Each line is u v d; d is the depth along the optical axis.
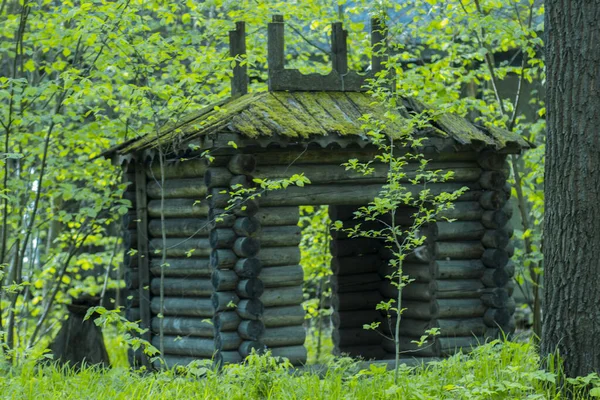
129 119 21.50
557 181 12.05
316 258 23.91
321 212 23.50
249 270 14.91
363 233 14.08
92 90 16.41
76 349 15.81
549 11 12.12
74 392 12.48
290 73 16.22
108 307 24.25
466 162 16.94
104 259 23.80
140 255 17.27
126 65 17.86
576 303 11.94
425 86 20.03
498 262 16.84
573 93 11.84
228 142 14.48
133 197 17.69
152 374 13.75
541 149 20.94
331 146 15.38
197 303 16.34
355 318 19.83
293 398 12.21
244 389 12.77
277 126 14.76
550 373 11.77
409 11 21.06
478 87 28.83
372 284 19.91
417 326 18.45
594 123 11.75
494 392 11.69
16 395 12.29
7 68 23.30
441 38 21.42
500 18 20.17
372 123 13.76
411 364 15.98
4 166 19.59
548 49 12.14
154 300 17.19
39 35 18.34
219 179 15.03
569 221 11.94
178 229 16.52
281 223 15.44
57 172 21.16
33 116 17.97
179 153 16.17
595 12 11.73
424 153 16.48
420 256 18.16
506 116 20.53
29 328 25.88
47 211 21.77
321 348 26.27
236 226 15.05
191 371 13.08
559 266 12.08
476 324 16.89
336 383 12.75
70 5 18.22
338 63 16.72
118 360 22.66
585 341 11.89
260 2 20.05
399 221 18.78
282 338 15.26
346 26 23.02
